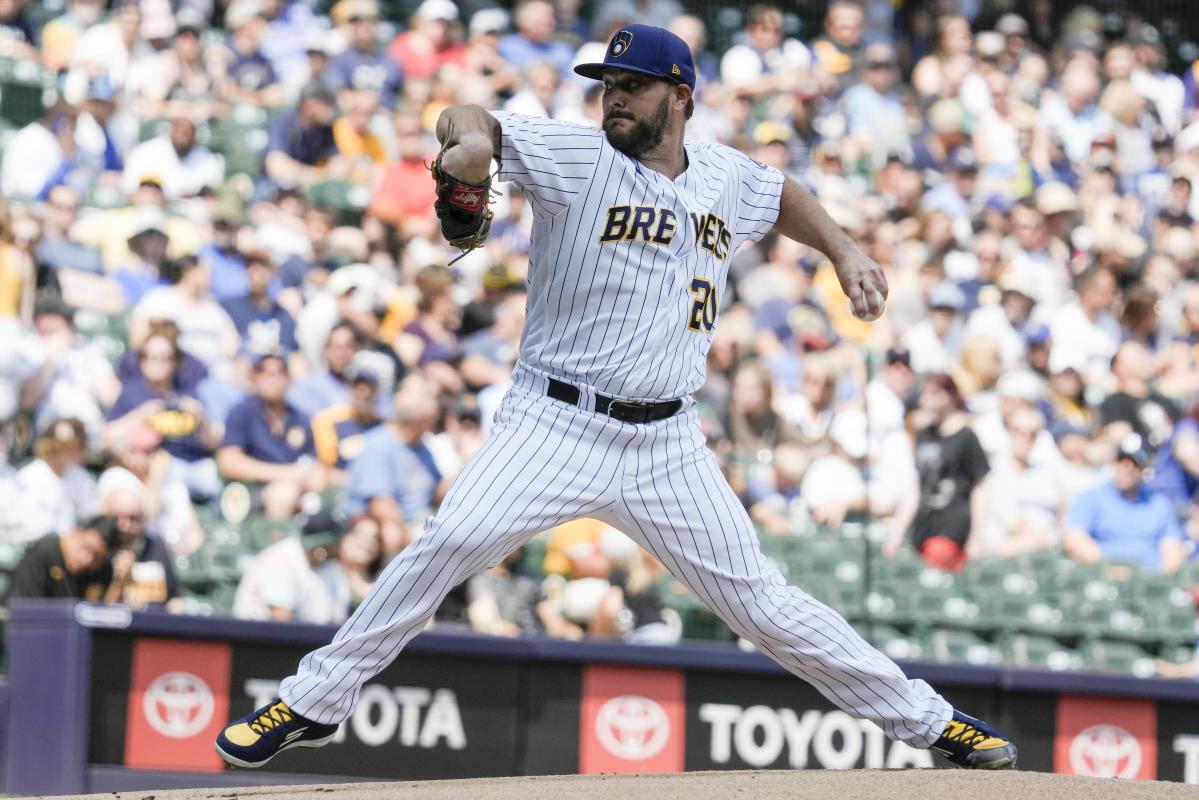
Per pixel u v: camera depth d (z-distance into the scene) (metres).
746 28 45.91
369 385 29.77
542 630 26.30
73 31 38.28
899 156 40.75
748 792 13.20
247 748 13.66
